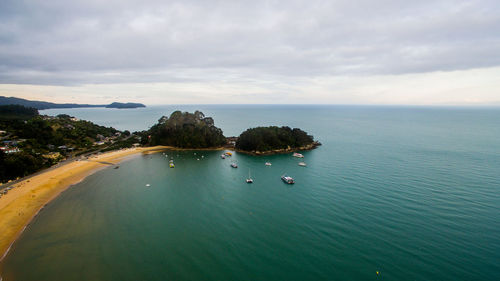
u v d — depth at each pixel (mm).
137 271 41906
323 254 46062
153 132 180250
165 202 71000
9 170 89062
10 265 43344
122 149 159125
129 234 53656
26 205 67312
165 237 52469
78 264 43656
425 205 64500
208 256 46000
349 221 57719
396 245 48188
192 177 96188
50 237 52281
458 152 129250
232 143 175625
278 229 55312
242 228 56031
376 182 83312
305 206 66688
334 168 103562
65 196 75375
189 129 167250
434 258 44094
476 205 63906
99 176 97500
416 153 128875
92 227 56531
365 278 39719
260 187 83375
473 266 41875
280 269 42281
